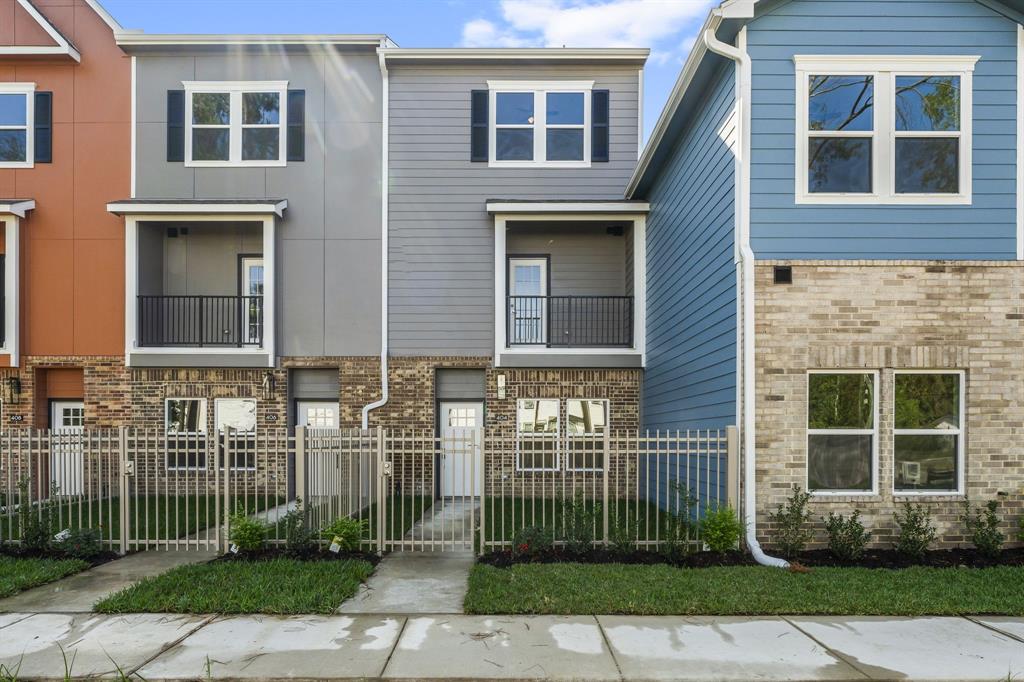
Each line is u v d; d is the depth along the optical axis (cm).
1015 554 727
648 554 741
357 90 1292
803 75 776
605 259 1358
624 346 1289
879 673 451
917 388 774
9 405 1247
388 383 1275
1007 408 763
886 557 721
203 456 1275
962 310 766
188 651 485
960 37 777
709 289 890
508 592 606
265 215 1245
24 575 658
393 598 609
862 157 782
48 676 445
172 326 1316
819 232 770
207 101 1288
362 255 1282
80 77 1281
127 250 1234
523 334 1344
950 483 773
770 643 501
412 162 1288
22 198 1267
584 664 463
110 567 713
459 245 1287
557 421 1286
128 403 1258
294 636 515
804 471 754
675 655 479
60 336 1259
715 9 750
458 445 1312
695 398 952
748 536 743
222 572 666
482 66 1295
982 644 500
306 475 786
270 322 1248
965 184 772
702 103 928
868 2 779
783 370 760
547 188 1294
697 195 950
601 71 1302
